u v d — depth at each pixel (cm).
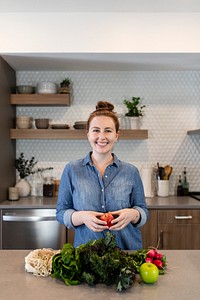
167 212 278
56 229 279
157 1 254
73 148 343
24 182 331
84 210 163
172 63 311
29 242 278
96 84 342
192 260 139
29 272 124
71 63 310
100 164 170
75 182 167
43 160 343
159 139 344
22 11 272
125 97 343
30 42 274
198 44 274
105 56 286
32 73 340
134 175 172
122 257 114
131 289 109
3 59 292
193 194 339
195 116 344
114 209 163
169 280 117
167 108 344
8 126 310
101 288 110
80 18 274
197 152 344
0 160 284
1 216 277
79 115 342
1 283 114
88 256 113
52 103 314
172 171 343
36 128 322
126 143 345
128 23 275
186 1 254
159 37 275
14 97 313
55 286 112
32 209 278
